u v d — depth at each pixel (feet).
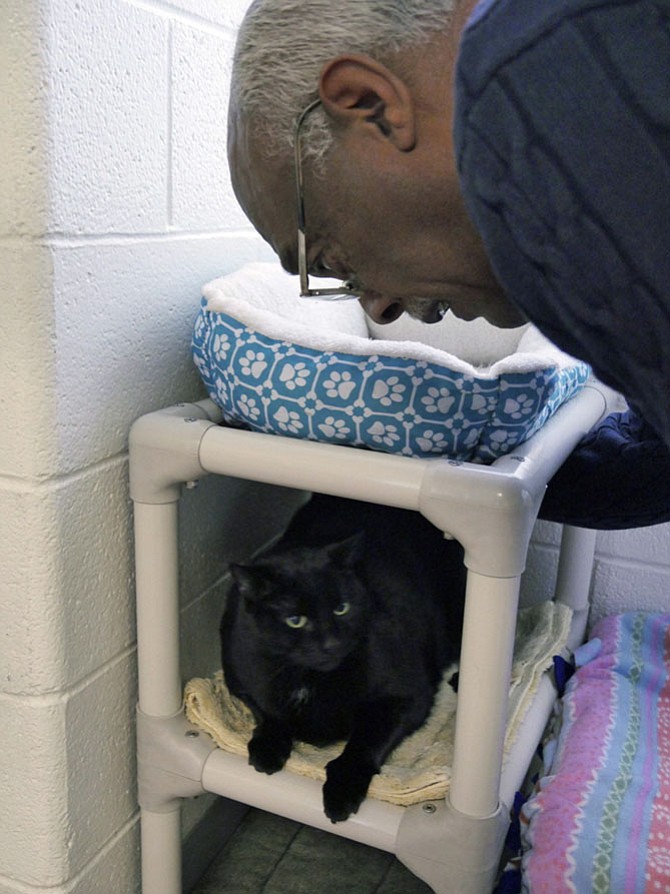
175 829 3.57
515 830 3.80
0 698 3.14
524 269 1.41
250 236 4.06
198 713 3.43
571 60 1.25
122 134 3.00
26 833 3.27
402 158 1.71
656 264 1.27
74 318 2.88
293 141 1.82
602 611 5.23
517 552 2.69
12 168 2.61
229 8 3.59
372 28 1.65
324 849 4.37
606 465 3.54
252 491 4.43
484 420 2.87
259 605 3.30
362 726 3.32
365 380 2.82
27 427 2.82
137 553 3.21
